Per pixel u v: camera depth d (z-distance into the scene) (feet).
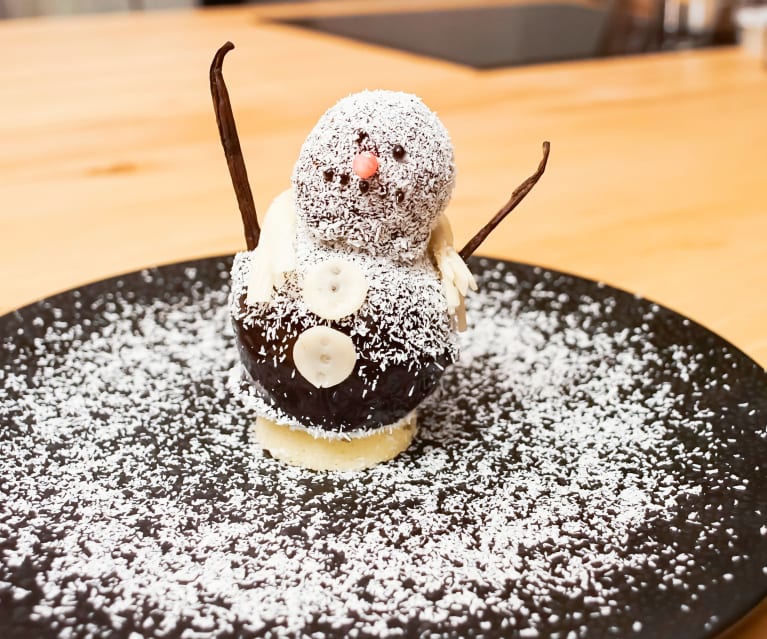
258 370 0.85
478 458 0.86
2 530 0.73
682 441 0.86
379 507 0.79
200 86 2.18
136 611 0.64
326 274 0.82
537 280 1.19
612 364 1.01
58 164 1.64
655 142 1.81
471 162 1.67
